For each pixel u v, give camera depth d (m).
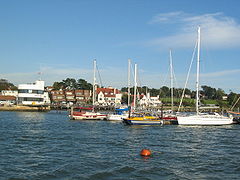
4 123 56.91
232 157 26.44
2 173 20.53
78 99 150.25
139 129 49.28
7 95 149.38
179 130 48.38
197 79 58.78
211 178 20.08
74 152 27.81
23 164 23.06
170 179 19.78
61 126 53.34
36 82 111.81
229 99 136.12
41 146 30.83
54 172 20.98
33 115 87.00
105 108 105.00
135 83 73.81
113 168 22.17
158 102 127.81
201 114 60.22
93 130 47.16
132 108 75.38
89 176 20.17
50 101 151.50
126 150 29.16
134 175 20.56
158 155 26.94
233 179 19.92
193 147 31.39
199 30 59.28
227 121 56.97
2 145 30.98
